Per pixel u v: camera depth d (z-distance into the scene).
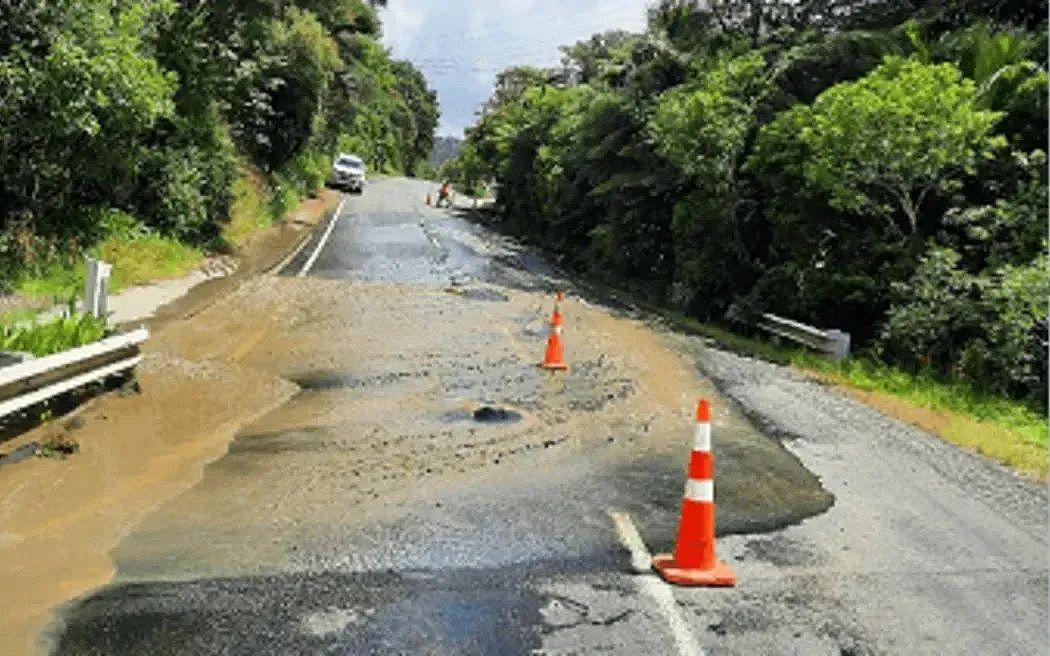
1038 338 12.80
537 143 39.12
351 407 9.41
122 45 15.38
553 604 5.10
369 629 4.72
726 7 27.11
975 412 11.67
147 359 10.78
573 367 12.18
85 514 6.23
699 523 5.57
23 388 7.52
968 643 4.85
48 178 15.56
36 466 7.05
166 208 19.95
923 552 6.18
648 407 10.16
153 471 7.18
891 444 9.28
